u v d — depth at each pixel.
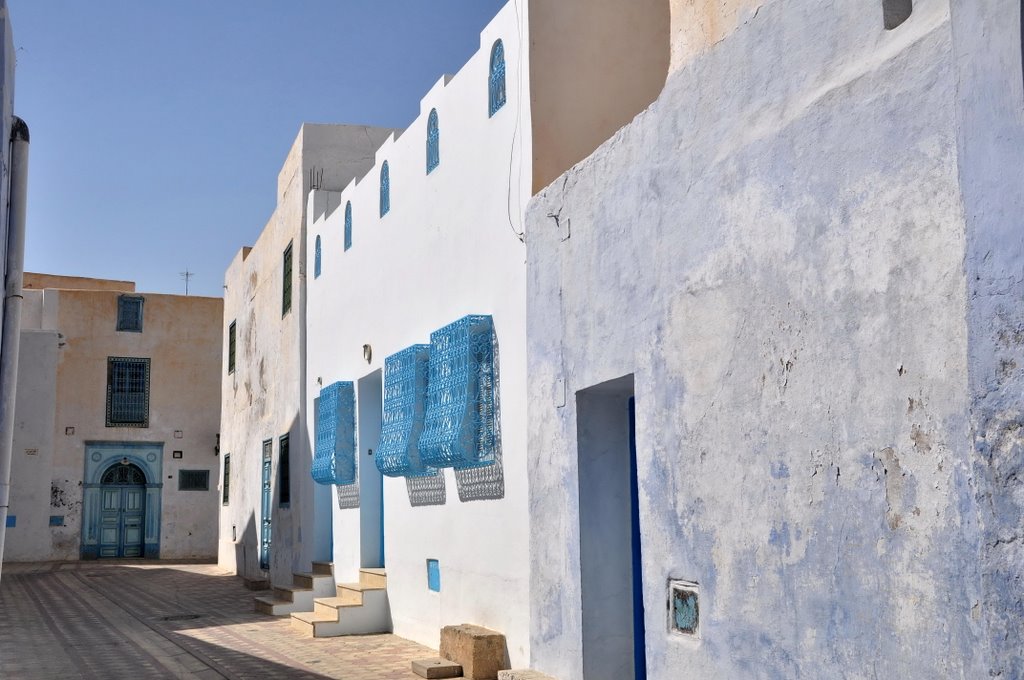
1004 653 3.54
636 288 6.50
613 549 7.30
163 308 31.77
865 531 4.38
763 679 5.05
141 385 31.31
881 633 4.26
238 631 13.05
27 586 21.09
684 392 5.86
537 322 8.03
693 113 5.88
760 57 5.26
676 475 5.92
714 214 5.61
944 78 4.00
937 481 3.99
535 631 7.88
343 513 14.55
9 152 10.36
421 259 11.31
